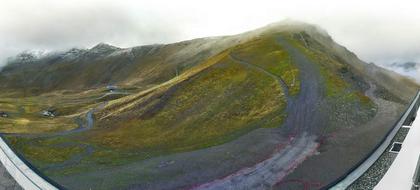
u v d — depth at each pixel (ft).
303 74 437.17
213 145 303.89
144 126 408.87
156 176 254.06
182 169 260.62
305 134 291.79
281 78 439.63
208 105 413.59
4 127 497.87
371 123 298.97
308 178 216.13
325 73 442.09
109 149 347.97
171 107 438.40
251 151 272.72
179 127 377.50
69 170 292.81
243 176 232.73
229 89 439.63
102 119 490.90
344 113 325.62
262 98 395.75
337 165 227.61
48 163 320.70
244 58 538.47
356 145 255.91
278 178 222.69
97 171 281.74
